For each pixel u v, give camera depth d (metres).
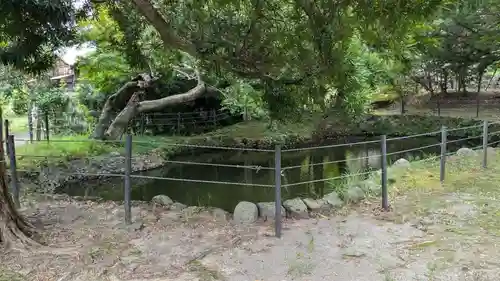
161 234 4.07
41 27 3.61
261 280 3.14
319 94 3.73
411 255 3.54
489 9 9.41
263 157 12.24
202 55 3.46
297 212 4.60
